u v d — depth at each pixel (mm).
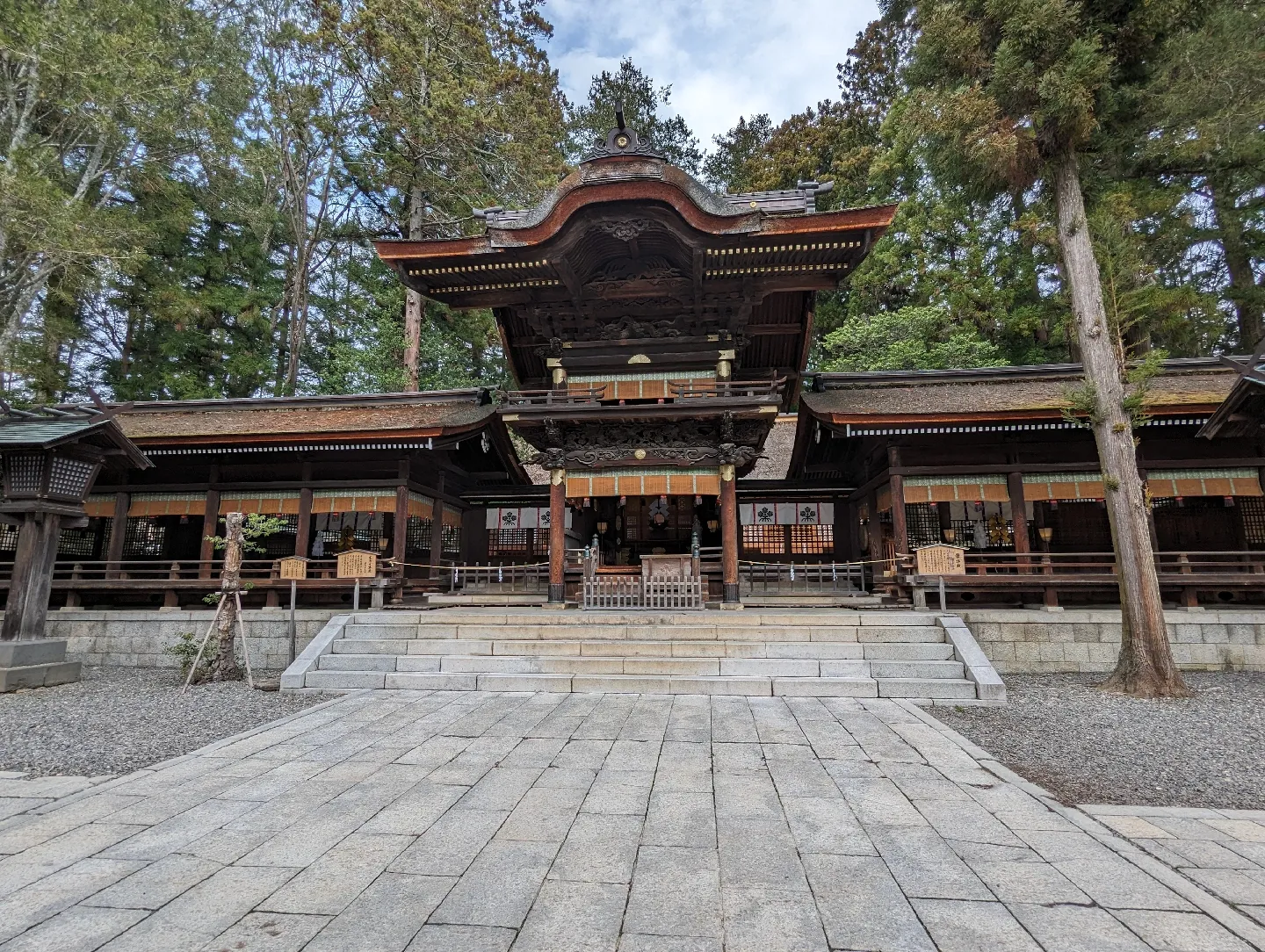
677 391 16031
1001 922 3750
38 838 5043
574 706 9680
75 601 16516
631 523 21422
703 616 13492
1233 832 5320
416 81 27438
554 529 15688
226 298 30797
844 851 4754
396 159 30766
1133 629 11250
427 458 18234
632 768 6781
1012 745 7996
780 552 20812
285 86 31344
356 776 6531
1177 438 15289
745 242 14180
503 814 5484
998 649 13625
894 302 34688
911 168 32812
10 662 11656
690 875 4355
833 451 20547
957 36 12664
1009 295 28938
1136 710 9758
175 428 17516
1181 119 19938
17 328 21953
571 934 3594
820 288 15820
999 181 13695
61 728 8836
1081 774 6922
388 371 29625
